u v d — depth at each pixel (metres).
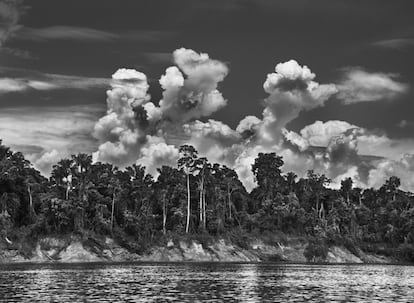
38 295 61.84
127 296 61.84
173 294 64.44
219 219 186.12
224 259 175.25
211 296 63.09
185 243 174.38
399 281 91.62
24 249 148.88
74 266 123.94
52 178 173.50
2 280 80.62
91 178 175.75
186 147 188.12
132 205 184.25
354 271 122.88
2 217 148.38
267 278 92.50
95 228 165.25
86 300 57.91
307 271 117.75
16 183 161.12
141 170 188.38
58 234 157.50
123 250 165.00
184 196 186.62
